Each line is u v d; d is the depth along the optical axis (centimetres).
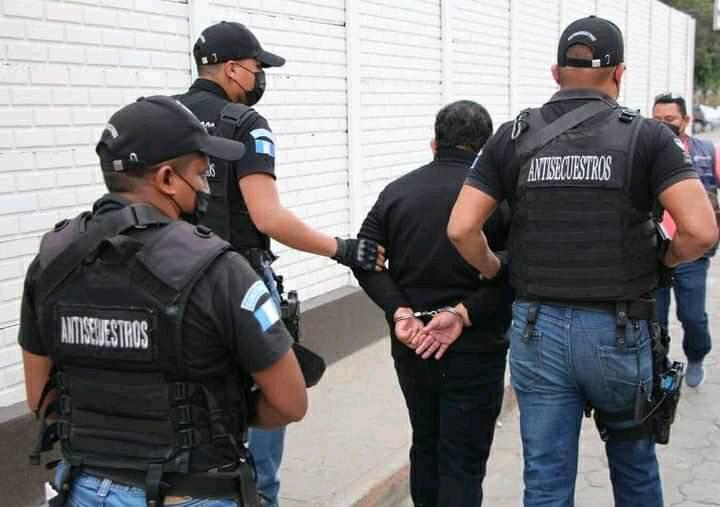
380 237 332
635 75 1591
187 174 203
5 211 377
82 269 195
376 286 327
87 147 415
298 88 586
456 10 816
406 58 726
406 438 472
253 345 191
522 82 1017
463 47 838
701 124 3847
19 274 385
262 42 548
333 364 612
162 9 462
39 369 211
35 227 390
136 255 191
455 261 318
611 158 271
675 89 1908
